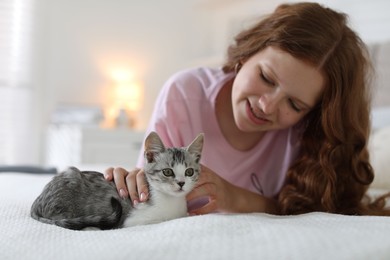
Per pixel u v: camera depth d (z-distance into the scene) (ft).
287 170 5.84
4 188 5.88
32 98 15.37
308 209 5.21
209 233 3.18
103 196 4.08
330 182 5.26
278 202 5.36
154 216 4.05
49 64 15.58
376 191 7.20
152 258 2.72
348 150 5.47
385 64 9.87
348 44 5.24
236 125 5.75
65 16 15.78
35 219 3.91
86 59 16.20
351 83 5.28
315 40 4.79
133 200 4.08
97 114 14.69
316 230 3.22
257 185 6.12
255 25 5.54
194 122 5.82
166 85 6.07
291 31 4.85
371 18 10.38
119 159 13.89
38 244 2.94
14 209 4.27
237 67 5.69
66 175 4.18
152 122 5.72
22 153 15.30
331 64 5.01
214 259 2.72
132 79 17.06
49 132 15.21
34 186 6.20
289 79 4.73
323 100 5.25
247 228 3.34
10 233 3.18
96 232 3.37
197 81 6.08
